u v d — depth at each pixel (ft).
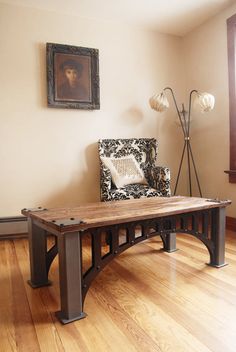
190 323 3.97
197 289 5.03
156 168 9.34
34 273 5.28
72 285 4.10
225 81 9.88
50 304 4.63
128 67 10.69
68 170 9.80
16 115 9.04
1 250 7.63
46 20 9.34
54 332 3.83
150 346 3.48
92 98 9.98
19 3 8.94
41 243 5.31
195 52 11.12
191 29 11.12
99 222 4.22
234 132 9.52
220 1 9.15
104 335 3.73
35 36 9.22
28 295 4.96
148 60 11.05
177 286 5.17
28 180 9.26
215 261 6.12
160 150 11.43
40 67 9.30
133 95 10.82
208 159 10.79
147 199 6.63
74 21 9.74
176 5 9.32
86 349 3.45
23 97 9.11
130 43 10.69
